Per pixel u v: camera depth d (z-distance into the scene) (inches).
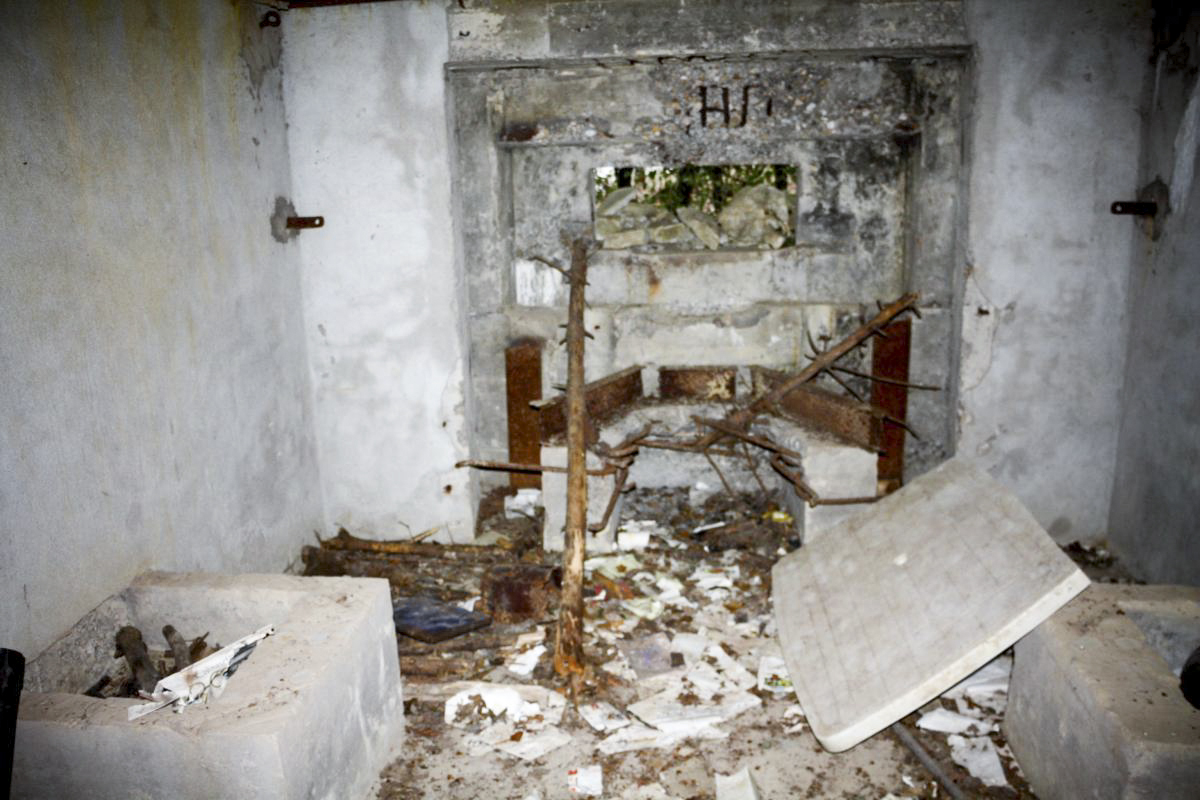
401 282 160.7
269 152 148.0
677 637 135.4
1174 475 139.3
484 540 171.8
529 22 151.3
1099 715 85.0
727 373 175.8
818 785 103.9
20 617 90.2
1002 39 145.8
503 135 165.2
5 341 87.7
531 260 178.5
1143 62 144.9
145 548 111.7
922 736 112.0
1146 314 147.9
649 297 177.8
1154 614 102.8
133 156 109.0
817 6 148.3
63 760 81.5
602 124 163.9
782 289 175.8
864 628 119.4
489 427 182.9
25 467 90.7
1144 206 145.3
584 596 147.3
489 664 130.0
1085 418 159.9
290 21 151.4
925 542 126.4
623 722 115.2
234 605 106.4
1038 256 153.6
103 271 102.9
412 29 150.8
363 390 166.1
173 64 118.4
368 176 156.6
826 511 154.6
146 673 98.7
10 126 88.6
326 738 90.0
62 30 96.3
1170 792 78.5
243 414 138.1
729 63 159.2
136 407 109.4
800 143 168.6
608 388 167.5
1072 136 148.5
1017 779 103.8
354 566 158.9
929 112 158.2
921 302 166.6
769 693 121.6
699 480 186.1
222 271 131.3
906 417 171.8
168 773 80.7
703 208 243.9
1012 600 102.7
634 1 150.3
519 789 103.9
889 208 170.6
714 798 101.9
